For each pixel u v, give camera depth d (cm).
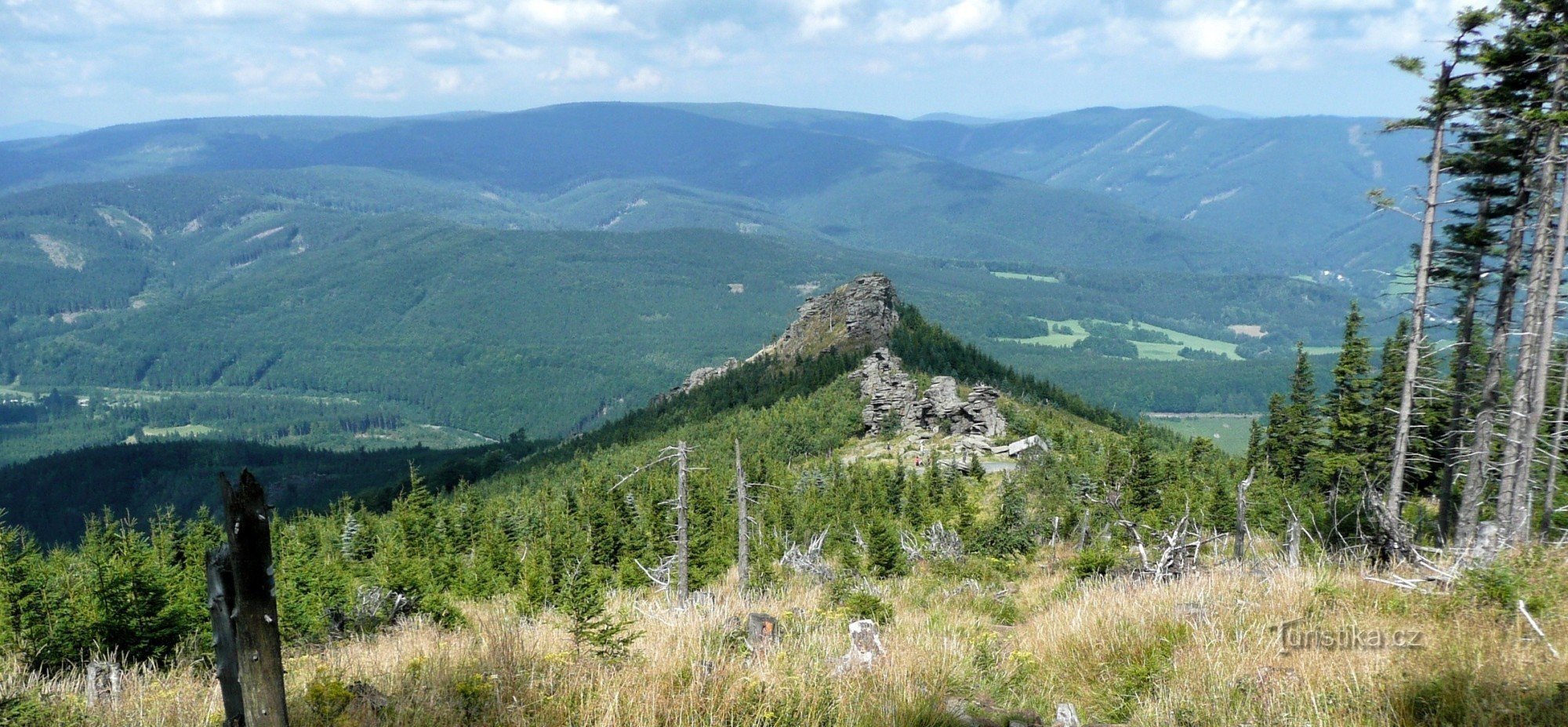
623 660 926
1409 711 693
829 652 991
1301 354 6084
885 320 15700
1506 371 2842
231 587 535
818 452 10188
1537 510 2731
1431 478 4381
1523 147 2772
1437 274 3067
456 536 7369
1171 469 5872
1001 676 981
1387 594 1093
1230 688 802
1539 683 682
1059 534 4300
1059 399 13312
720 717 734
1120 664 985
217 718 812
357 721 726
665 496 6906
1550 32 2561
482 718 733
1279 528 2867
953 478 6594
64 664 1417
